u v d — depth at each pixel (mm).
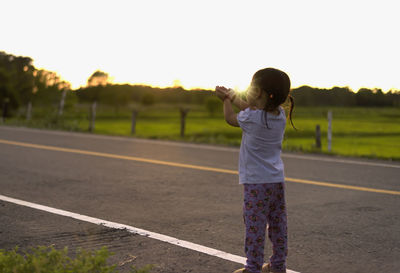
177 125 44344
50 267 2900
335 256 4523
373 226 5570
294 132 31312
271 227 3604
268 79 3264
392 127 35750
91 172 9219
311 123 39188
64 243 4773
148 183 8156
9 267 2906
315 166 10398
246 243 3459
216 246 4738
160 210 6242
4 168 9570
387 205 6664
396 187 8016
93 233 5129
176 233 5172
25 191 7363
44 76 52188
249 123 3334
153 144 14805
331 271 4141
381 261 4406
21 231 5188
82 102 55906
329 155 12695
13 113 46781
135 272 3299
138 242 4832
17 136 16750
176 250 4602
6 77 54219
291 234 5223
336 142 23766
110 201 6738
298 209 6383
